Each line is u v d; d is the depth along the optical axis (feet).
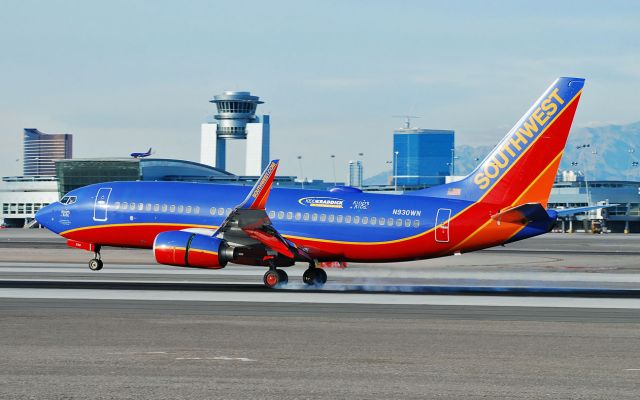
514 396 135.64
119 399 130.52
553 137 317.42
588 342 187.73
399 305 255.91
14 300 257.55
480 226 322.55
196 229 335.67
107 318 216.95
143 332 193.98
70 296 270.26
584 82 314.96
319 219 330.95
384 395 135.13
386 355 169.07
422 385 142.41
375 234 326.44
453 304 261.24
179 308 240.32
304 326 206.49
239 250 312.09
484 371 154.61
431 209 325.83
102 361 159.53
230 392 135.74
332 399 132.16
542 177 319.47
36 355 164.86
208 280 338.13
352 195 334.44
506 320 223.10
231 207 337.93
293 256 313.12
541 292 305.32
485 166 325.21
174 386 139.44
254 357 165.17
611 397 135.74
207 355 166.61
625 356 171.12
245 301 261.03
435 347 179.01
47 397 131.44
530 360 165.78
